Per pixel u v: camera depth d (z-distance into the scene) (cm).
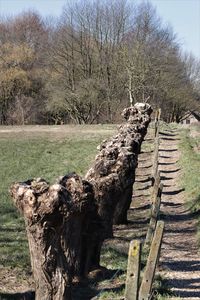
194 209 1764
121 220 1569
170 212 1791
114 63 6575
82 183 910
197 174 2234
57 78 6794
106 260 1173
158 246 811
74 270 943
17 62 7025
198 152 2884
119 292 954
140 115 2216
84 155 3064
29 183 795
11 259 1198
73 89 6625
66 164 2825
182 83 6838
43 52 7238
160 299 938
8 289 1001
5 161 2930
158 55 6247
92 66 6775
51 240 784
